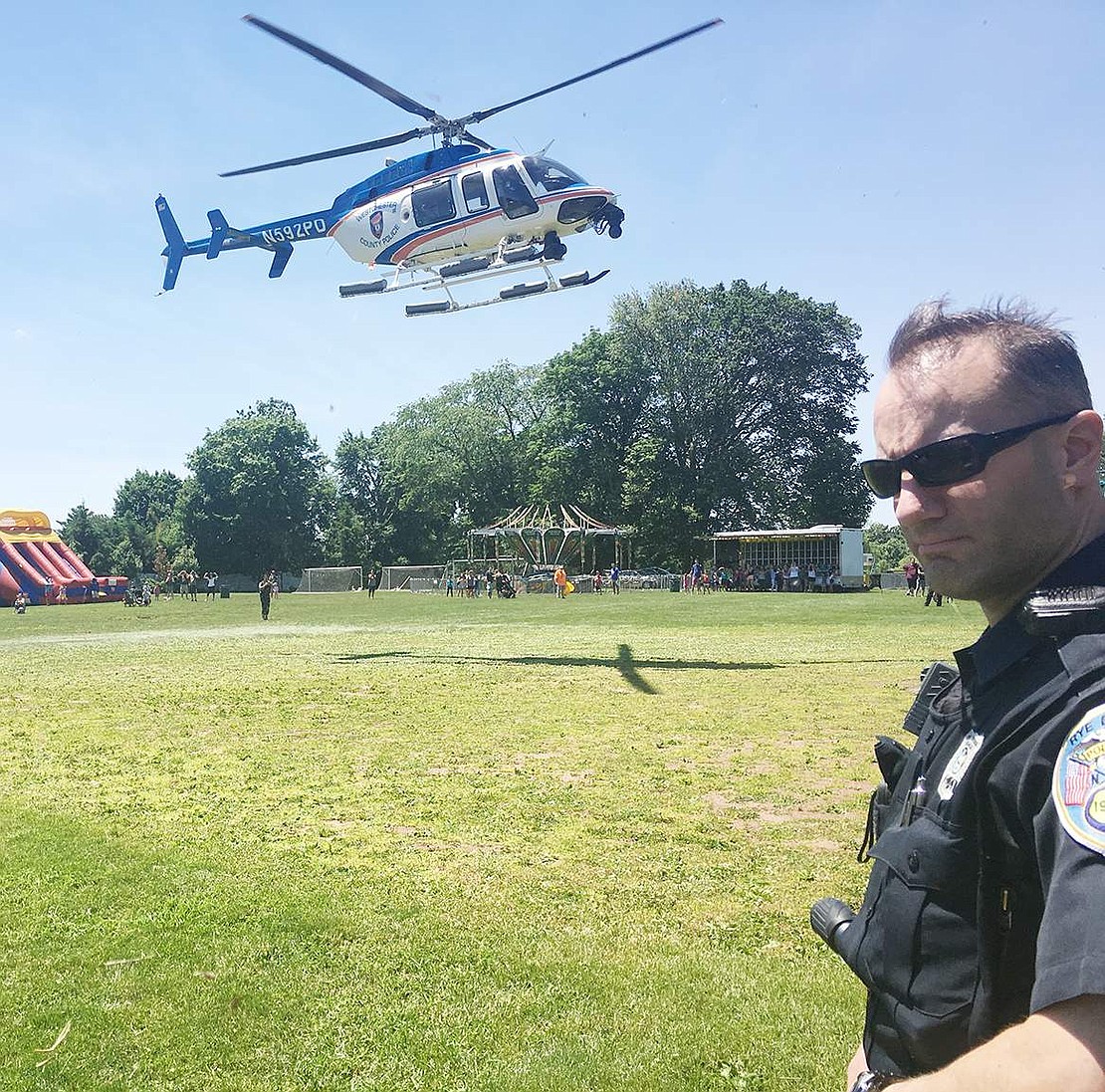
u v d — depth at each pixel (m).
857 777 8.29
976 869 1.28
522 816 7.24
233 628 29.38
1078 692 1.18
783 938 4.98
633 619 29.22
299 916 5.25
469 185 21.38
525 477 77.94
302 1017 4.14
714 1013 4.16
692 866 6.11
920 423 1.38
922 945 1.32
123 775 8.69
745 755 9.23
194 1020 4.11
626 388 67.44
